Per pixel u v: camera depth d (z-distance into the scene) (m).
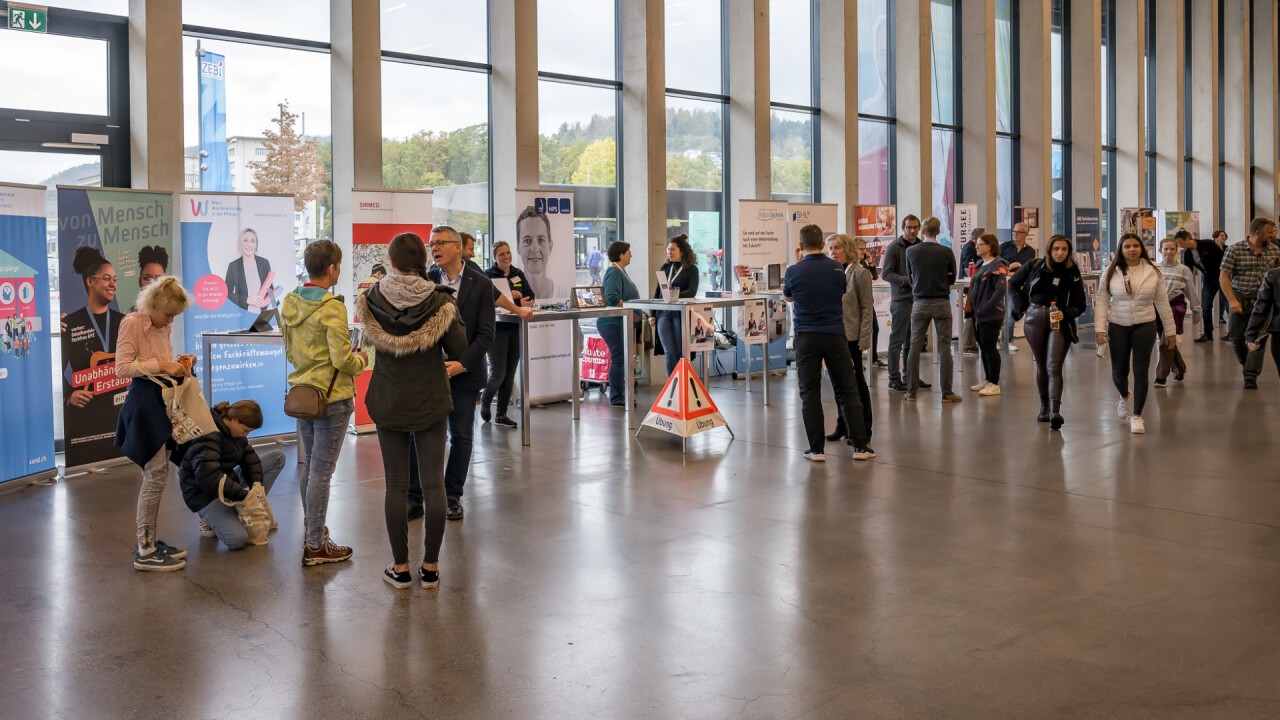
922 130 13.49
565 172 10.40
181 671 3.33
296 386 4.30
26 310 6.08
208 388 6.85
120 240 6.60
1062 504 5.36
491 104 9.77
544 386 9.33
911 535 4.82
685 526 5.04
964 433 7.47
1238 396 8.98
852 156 12.62
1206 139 20.31
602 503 5.53
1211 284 13.41
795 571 4.29
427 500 4.11
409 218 8.15
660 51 10.59
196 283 7.12
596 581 4.20
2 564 4.55
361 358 4.43
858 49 13.28
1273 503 5.32
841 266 7.28
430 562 4.12
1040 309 7.65
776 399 9.39
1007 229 15.73
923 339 9.11
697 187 11.52
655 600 3.95
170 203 6.88
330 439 4.44
